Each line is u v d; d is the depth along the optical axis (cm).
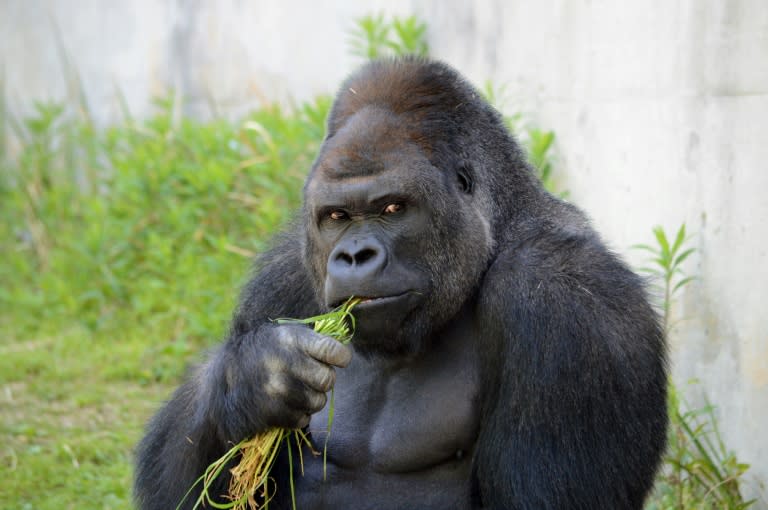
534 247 935
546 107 1697
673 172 1316
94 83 2850
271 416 858
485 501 905
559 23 1641
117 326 2055
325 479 970
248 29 2564
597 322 899
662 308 1155
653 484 962
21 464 1471
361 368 984
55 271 2347
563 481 884
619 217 1459
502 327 914
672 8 1317
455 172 922
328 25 2373
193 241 2142
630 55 1428
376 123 896
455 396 955
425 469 962
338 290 865
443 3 2042
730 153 1199
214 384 908
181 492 962
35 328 2134
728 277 1206
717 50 1223
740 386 1184
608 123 1490
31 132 2833
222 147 2269
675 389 1288
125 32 2789
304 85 2448
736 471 1162
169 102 2478
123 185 2288
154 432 1060
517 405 892
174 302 2044
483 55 1922
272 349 854
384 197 866
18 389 1791
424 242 885
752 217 1157
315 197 888
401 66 945
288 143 2153
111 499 1345
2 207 2795
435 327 925
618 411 896
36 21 2961
